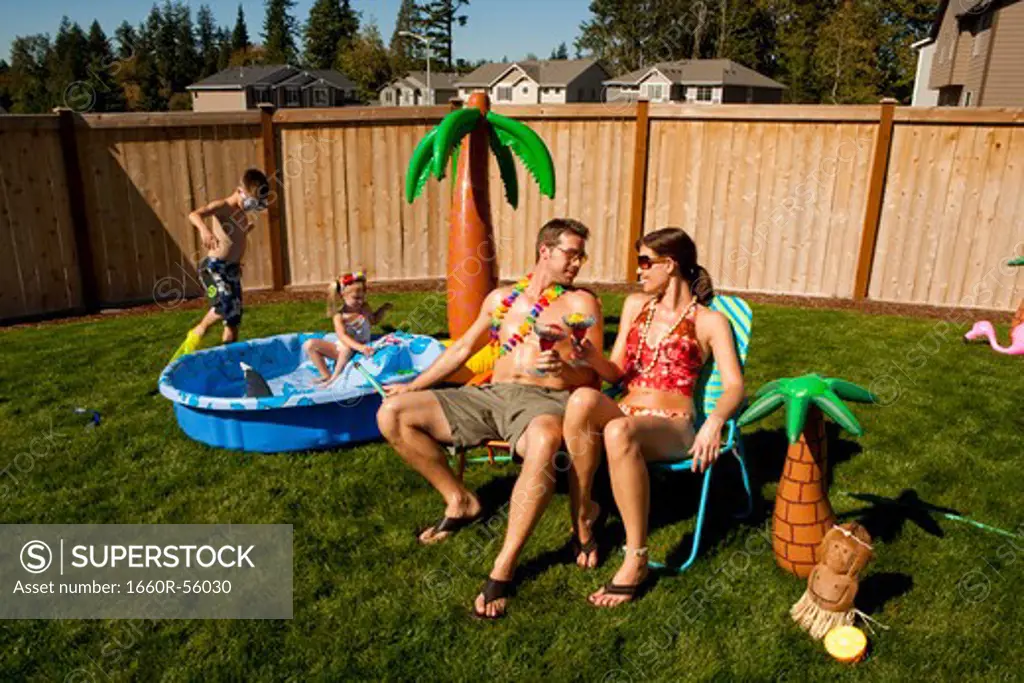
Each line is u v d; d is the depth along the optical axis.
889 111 7.91
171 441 4.64
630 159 8.80
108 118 8.08
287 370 5.89
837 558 2.78
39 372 5.98
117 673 2.72
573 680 2.67
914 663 2.71
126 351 6.50
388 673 2.71
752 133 8.43
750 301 8.44
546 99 60.66
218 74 57.12
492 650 2.81
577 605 3.06
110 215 8.33
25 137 7.75
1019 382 5.61
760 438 4.61
